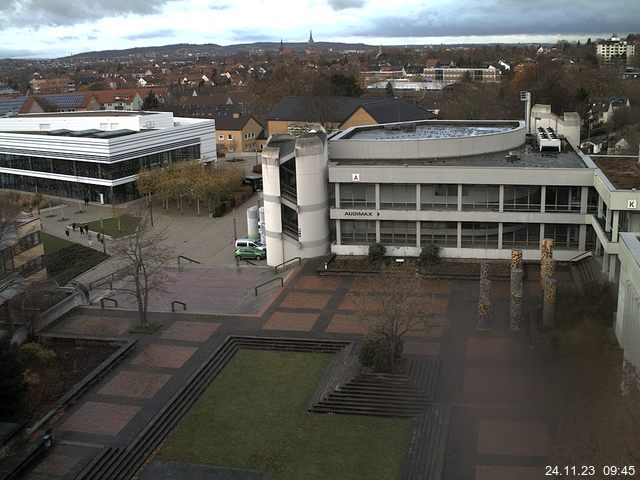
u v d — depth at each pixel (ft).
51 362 159.53
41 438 127.75
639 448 92.58
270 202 223.10
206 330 175.73
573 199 206.39
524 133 256.93
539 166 215.10
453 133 262.26
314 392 144.15
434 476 114.62
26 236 199.82
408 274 174.19
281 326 175.63
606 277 178.19
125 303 197.77
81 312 191.42
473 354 154.81
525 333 164.25
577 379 135.95
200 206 320.50
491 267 208.95
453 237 218.38
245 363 158.92
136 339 171.42
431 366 148.87
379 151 231.50
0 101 626.23
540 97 503.20
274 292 200.03
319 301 191.21
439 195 215.92
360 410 135.64
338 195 221.46
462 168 209.15
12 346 137.08
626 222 170.71
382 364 143.74
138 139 339.36
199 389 147.02
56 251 257.34
